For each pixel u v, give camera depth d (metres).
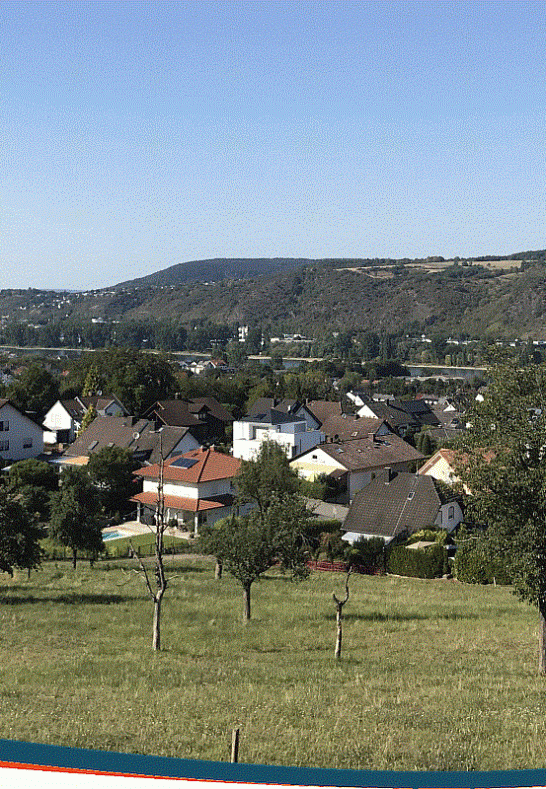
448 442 24.58
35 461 70.38
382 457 74.88
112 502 65.88
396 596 38.19
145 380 110.88
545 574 22.67
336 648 25.70
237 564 31.45
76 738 16.72
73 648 26.47
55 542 45.75
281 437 80.44
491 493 23.06
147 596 36.53
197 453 67.38
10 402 82.38
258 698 20.48
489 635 29.45
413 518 52.38
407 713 19.14
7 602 34.41
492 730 17.91
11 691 20.95
